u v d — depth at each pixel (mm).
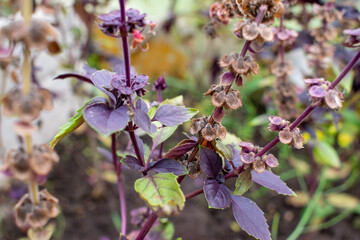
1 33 208
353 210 646
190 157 305
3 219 577
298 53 489
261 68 626
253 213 291
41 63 645
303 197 651
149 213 382
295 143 274
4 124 620
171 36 890
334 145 723
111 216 618
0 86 514
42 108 217
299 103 490
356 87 536
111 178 659
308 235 606
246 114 804
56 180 666
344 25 490
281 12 270
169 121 281
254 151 284
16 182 595
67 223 598
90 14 562
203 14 707
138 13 254
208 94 284
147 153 353
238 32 271
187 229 598
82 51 591
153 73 886
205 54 887
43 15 587
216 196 288
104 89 269
